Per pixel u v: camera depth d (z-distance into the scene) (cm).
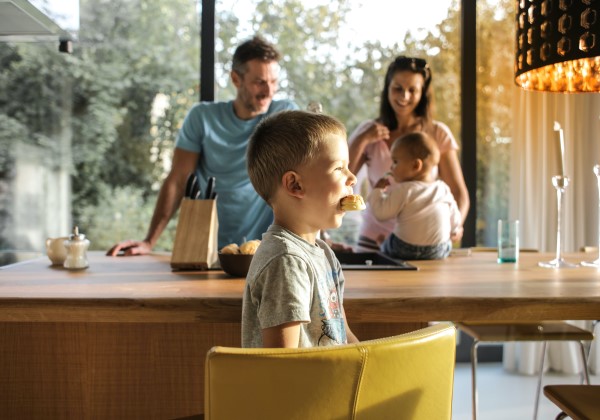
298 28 329
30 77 324
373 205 204
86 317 125
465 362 352
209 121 253
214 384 84
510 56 342
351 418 88
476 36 338
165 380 160
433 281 150
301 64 330
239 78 243
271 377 84
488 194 347
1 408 161
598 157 329
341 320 119
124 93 328
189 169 255
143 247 222
